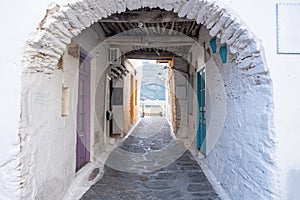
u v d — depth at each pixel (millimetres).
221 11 2111
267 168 2109
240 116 2859
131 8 2426
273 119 2010
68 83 3650
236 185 3041
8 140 2016
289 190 1959
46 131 2703
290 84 2021
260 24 2064
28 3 2051
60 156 3273
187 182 4270
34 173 2357
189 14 2428
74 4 2078
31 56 2139
